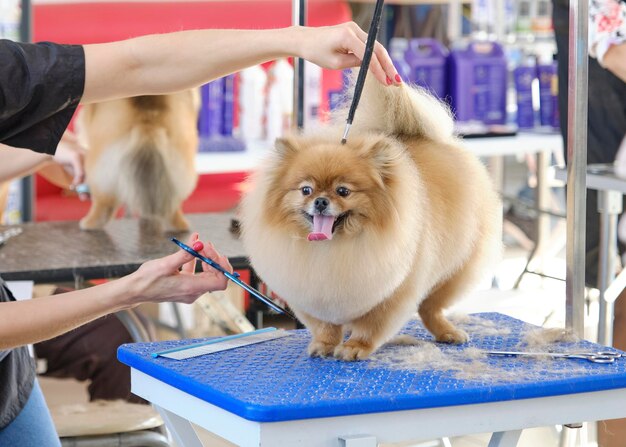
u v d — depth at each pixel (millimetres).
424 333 2039
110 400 2789
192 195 5164
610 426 2918
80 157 3400
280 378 1624
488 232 2020
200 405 1611
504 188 6543
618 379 1638
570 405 1636
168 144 3418
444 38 6336
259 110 5148
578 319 1985
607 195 2973
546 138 5062
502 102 5418
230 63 1757
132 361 1794
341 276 1688
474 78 5344
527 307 4637
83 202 4949
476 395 1545
